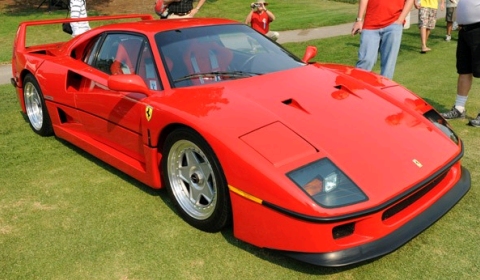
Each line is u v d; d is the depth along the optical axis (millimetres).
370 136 2715
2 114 5691
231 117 2736
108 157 3768
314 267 2580
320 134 2635
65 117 4391
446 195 2826
